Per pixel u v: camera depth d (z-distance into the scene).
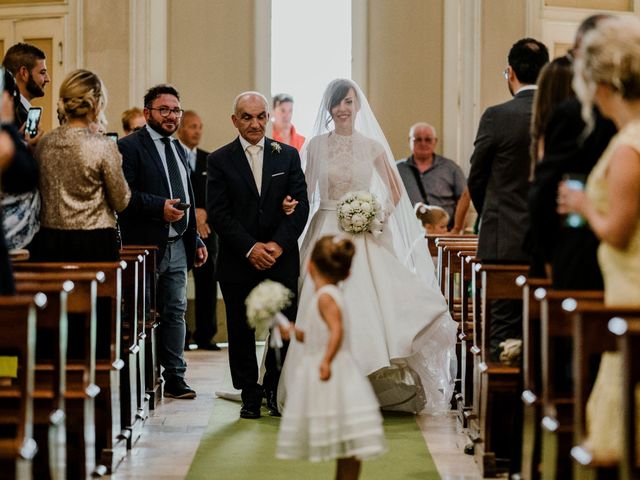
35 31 11.88
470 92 12.18
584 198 4.12
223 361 10.66
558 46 12.18
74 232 6.43
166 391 8.64
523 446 5.32
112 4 11.81
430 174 11.73
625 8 12.38
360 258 7.84
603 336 4.05
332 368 4.88
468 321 8.10
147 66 11.86
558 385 5.43
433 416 7.91
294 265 7.81
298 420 4.90
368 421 4.85
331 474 6.17
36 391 5.33
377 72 12.59
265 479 6.04
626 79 4.05
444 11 12.38
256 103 7.90
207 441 7.02
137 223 8.40
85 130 6.48
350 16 12.71
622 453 3.71
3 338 4.30
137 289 7.30
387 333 7.70
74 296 5.50
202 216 11.39
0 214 4.64
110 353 6.39
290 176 7.96
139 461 6.45
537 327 5.49
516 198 6.70
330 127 8.13
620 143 4.05
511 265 6.51
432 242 9.48
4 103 5.36
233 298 7.80
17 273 5.57
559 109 4.80
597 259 4.70
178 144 8.80
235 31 12.34
